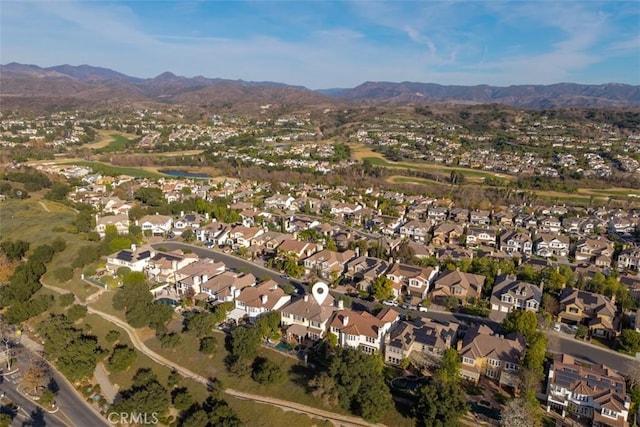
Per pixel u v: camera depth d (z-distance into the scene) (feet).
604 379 240.32
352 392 236.02
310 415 239.71
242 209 627.05
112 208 605.31
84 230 507.71
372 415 225.97
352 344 288.51
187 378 276.41
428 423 218.79
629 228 590.14
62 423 247.91
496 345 270.46
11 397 268.21
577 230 597.93
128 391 272.72
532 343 274.57
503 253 492.54
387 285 368.68
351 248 474.49
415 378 263.29
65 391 275.59
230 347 294.05
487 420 229.25
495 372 263.08
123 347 292.40
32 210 583.99
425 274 388.57
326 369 260.83
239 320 325.62
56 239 459.32
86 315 346.95
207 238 523.29
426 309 353.92
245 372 268.00
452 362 255.09
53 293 381.60
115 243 437.58
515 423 209.97
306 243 471.21
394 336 284.82
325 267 422.00
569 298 347.15
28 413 254.68
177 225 558.15
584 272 421.59
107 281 381.19
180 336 309.83
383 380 250.16
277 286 361.71
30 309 347.77
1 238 479.82
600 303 338.13
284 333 308.81
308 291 372.38
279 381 258.98
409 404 240.53
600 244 502.38
